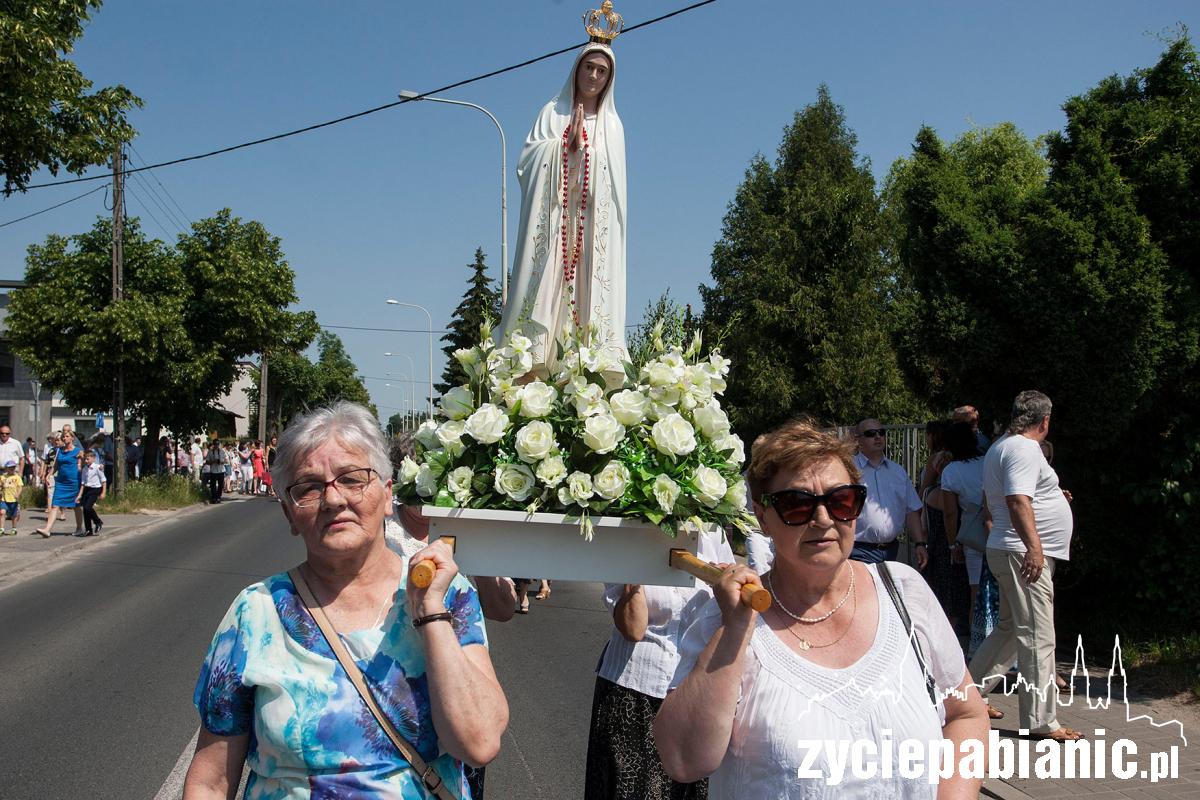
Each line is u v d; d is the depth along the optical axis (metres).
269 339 29.61
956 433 7.43
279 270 29.72
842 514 2.50
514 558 2.76
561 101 5.12
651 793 3.49
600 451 2.73
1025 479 5.67
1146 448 7.49
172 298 26.55
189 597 10.98
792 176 34.44
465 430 2.79
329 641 2.39
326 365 74.50
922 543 7.34
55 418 47.16
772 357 23.16
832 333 22.58
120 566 13.62
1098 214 7.21
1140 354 6.93
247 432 71.69
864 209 23.47
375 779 2.31
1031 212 7.72
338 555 2.40
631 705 3.56
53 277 26.36
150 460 29.11
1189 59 7.67
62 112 12.59
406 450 3.63
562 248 4.92
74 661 7.94
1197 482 7.18
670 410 2.89
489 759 2.31
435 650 2.28
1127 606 7.78
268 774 2.34
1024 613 5.73
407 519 3.55
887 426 10.70
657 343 3.13
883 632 2.56
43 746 5.78
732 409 3.35
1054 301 7.29
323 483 2.43
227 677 2.37
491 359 3.01
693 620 2.73
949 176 8.68
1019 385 8.10
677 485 2.71
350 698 2.34
